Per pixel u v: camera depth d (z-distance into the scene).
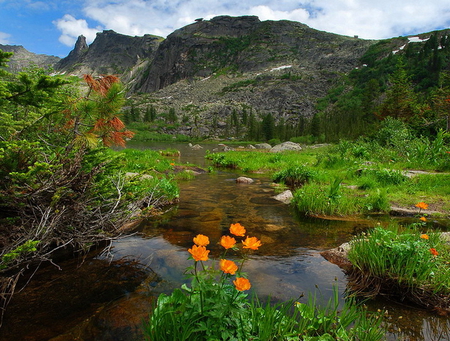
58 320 2.33
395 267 2.95
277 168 15.05
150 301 2.60
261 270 3.30
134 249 3.80
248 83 155.75
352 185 8.89
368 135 24.88
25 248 2.34
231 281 2.90
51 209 3.05
